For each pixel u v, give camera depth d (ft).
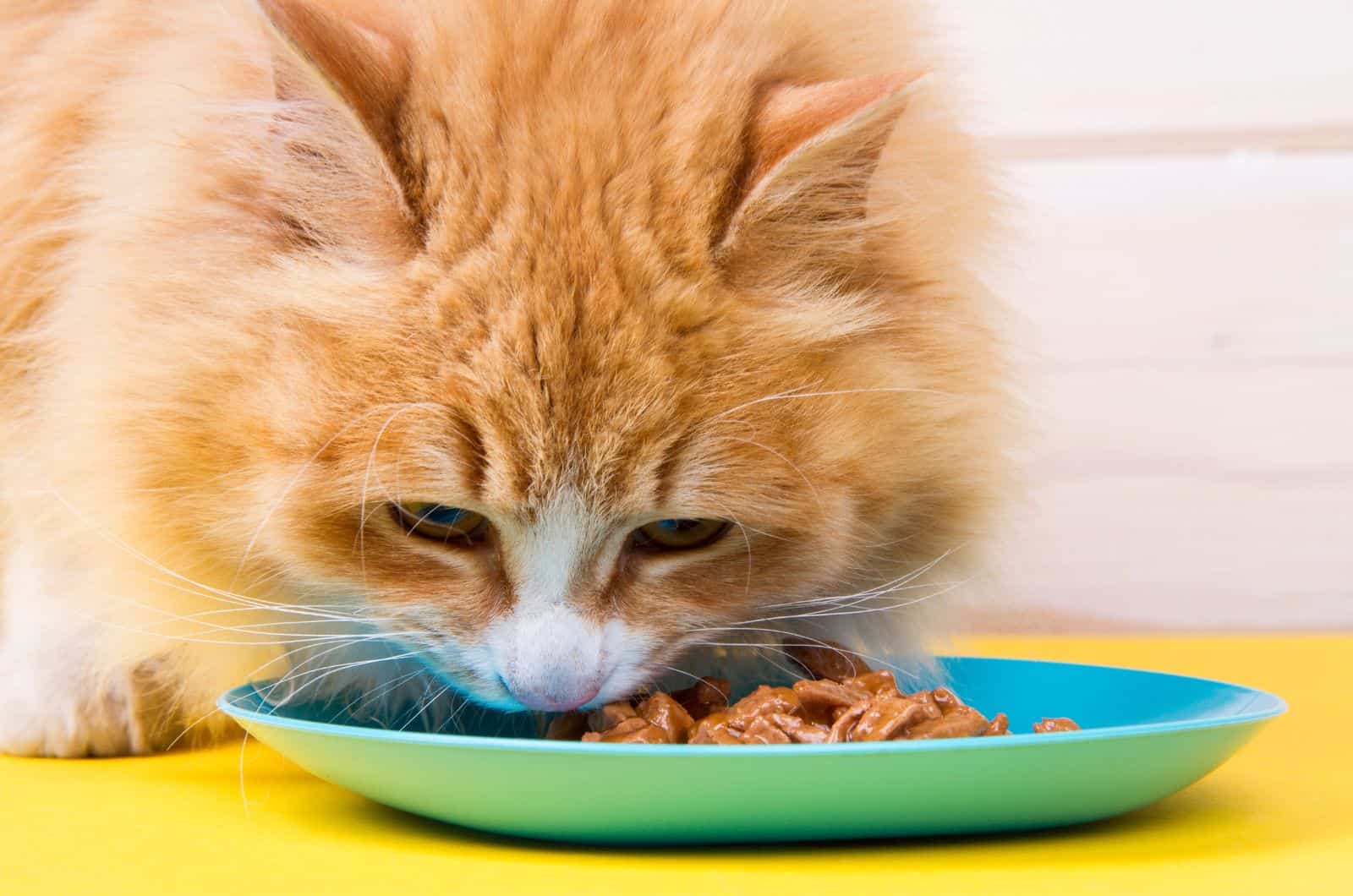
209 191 1.49
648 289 1.41
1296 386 2.89
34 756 1.68
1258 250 2.90
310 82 1.42
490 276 1.40
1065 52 2.92
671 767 1.26
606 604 1.48
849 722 1.41
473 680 1.49
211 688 1.67
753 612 1.57
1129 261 2.92
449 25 1.46
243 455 1.45
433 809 1.34
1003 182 1.76
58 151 1.68
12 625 1.70
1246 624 2.91
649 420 1.40
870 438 1.51
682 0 1.52
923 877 1.27
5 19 1.83
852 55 1.57
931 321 1.58
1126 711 1.62
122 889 1.26
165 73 1.56
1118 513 2.90
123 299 1.51
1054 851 1.33
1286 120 2.89
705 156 1.44
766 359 1.44
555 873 1.28
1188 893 1.24
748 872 1.28
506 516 1.43
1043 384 2.62
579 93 1.45
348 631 1.59
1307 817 1.43
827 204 1.49
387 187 1.43
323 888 1.26
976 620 2.35
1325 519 2.89
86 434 1.53
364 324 1.41
